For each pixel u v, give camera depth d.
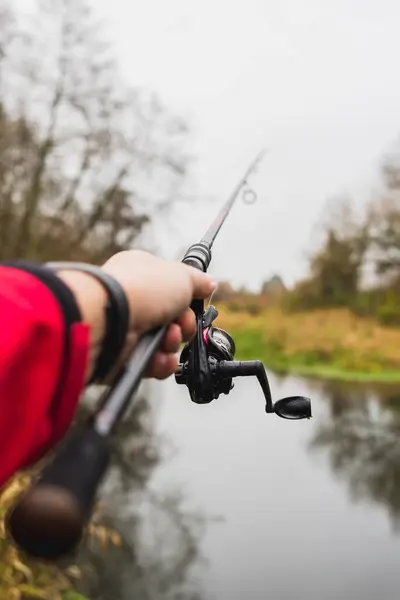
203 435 14.50
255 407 18.91
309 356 32.06
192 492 10.19
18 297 0.49
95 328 0.58
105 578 7.10
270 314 37.59
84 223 17.12
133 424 15.54
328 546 8.37
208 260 1.13
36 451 0.52
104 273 0.62
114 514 9.04
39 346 0.49
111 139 17.41
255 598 6.85
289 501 9.98
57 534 0.35
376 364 29.72
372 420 16.77
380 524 9.18
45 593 4.20
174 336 0.77
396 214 40.31
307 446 13.75
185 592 6.97
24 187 15.74
